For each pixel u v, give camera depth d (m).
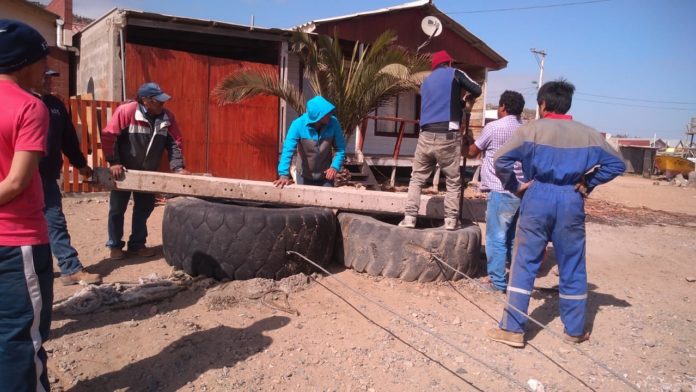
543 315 5.24
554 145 4.36
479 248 6.00
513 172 4.49
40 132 2.61
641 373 4.11
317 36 12.54
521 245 4.44
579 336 4.56
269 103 12.01
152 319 4.38
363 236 5.65
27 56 2.72
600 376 4.04
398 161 14.64
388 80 11.20
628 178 35.88
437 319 4.80
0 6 14.24
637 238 10.05
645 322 5.21
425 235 5.57
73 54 15.88
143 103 5.82
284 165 6.26
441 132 5.47
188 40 12.99
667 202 18.47
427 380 3.78
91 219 7.91
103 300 4.46
